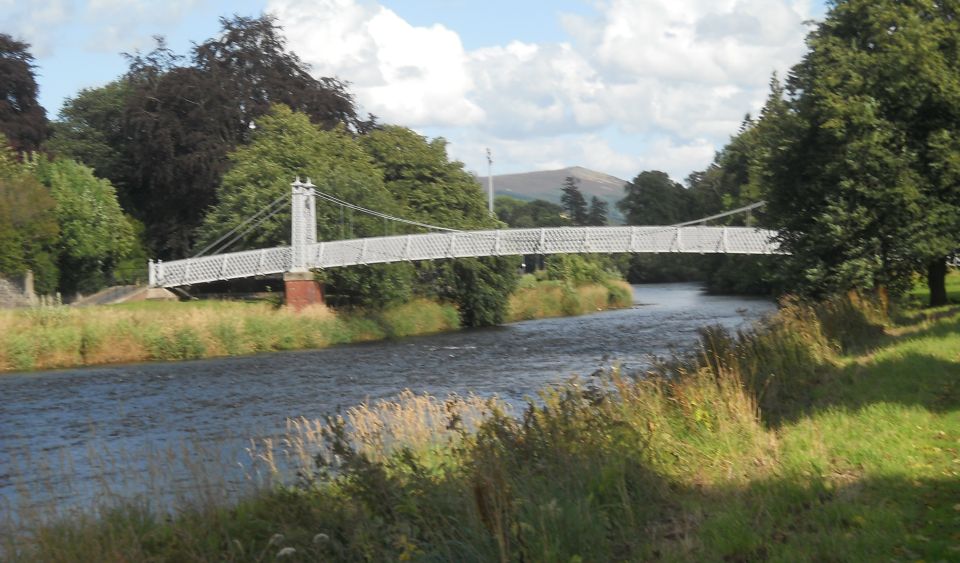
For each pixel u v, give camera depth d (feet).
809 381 44.50
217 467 36.94
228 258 158.40
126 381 91.15
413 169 197.88
